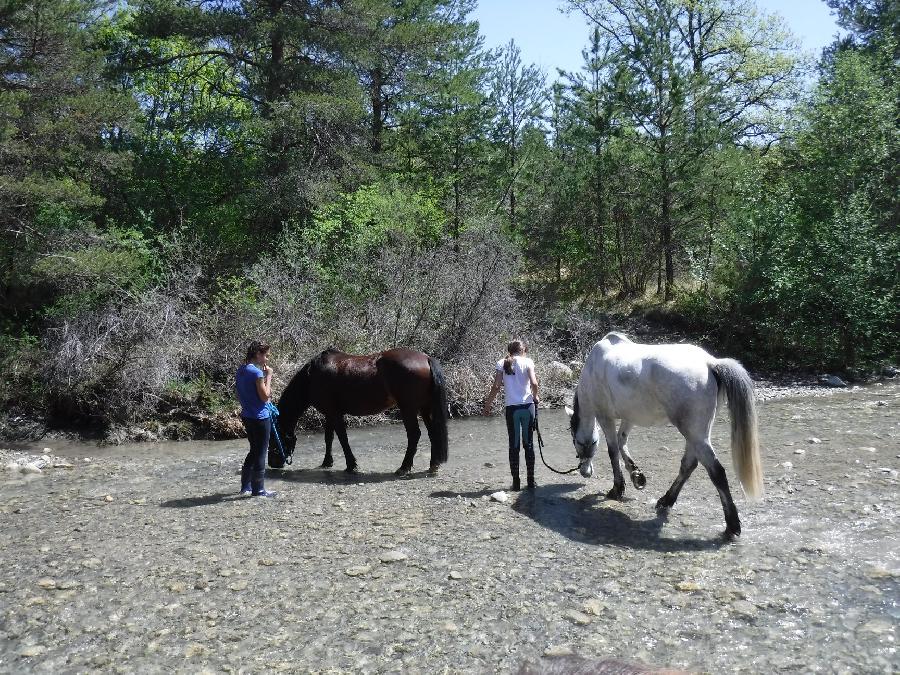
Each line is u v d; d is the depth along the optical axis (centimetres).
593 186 2217
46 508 747
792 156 2284
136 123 1487
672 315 2122
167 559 577
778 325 1919
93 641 441
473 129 2173
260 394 771
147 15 1777
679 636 430
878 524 616
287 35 1812
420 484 830
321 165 1905
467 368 1452
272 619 465
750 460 605
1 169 1289
